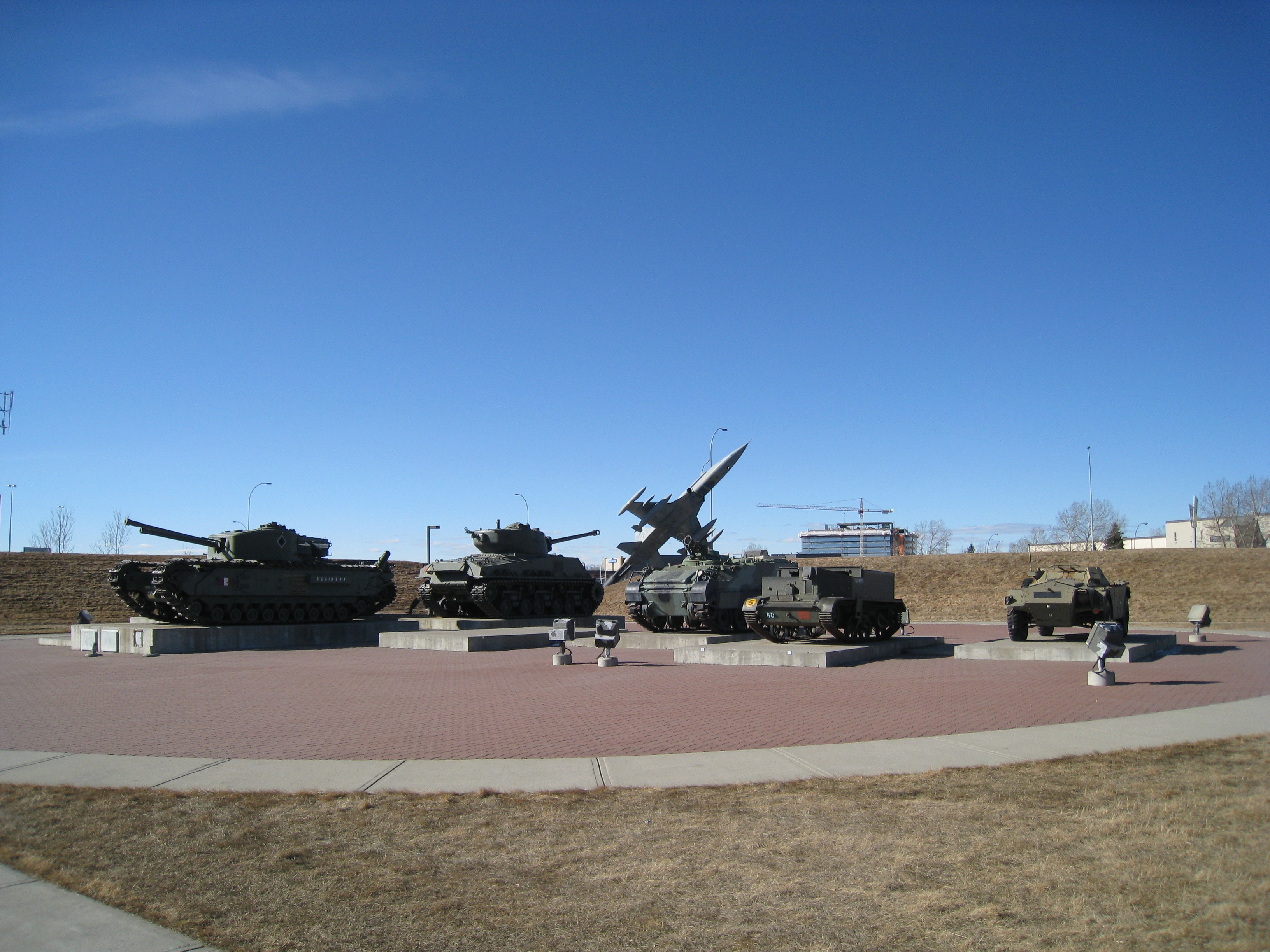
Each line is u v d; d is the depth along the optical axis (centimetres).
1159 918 604
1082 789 934
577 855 759
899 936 591
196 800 941
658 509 4381
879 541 17875
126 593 3556
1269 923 591
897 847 762
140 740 1297
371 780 1020
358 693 1850
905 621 3102
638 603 3416
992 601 5241
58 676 2264
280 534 3800
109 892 695
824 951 573
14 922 643
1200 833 773
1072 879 677
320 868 741
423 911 651
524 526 4328
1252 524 8369
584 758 1125
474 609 4275
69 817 888
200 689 1947
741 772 1039
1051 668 2172
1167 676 1959
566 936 606
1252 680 1870
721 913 637
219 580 3509
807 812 868
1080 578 2736
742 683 1942
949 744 1179
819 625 2700
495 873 723
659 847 775
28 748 1234
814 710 1505
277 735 1328
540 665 2473
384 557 4209
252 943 605
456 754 1170
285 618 3788
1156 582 4916
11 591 5269
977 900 645
